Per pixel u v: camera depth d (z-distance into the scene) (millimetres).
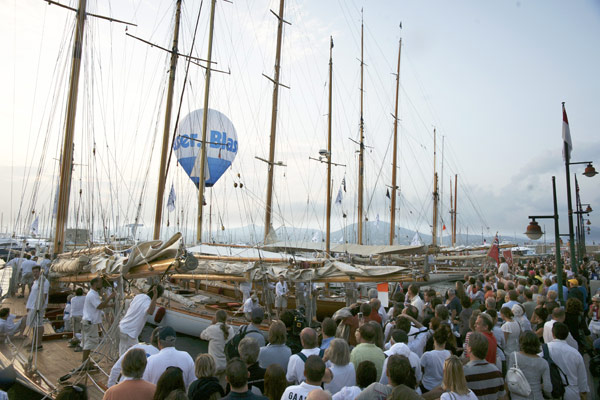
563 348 5512
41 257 15492
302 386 4078
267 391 4457
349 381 4855
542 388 5133
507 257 33312
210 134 27703
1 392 6480
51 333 10117
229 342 6535
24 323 9719
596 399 7109
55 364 8211
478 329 5809
